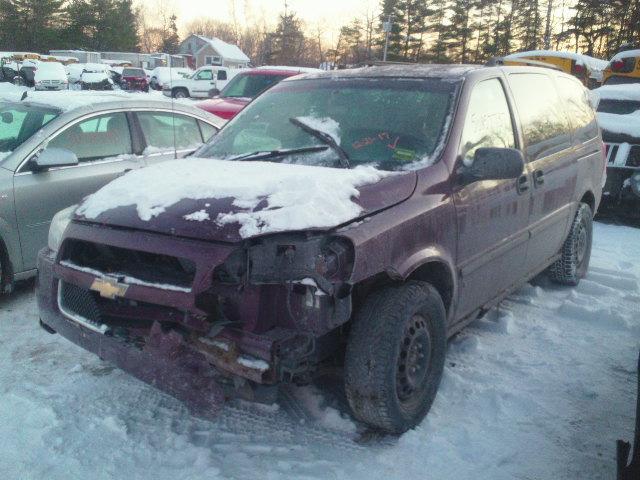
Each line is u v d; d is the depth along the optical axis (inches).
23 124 214.8
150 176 131.8
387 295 120.6
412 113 146.3
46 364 156.5
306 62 2933.1
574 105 215.8
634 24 1904.5
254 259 105.5
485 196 146.6
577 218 213.5
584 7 2036.2
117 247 114.3
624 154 311.0
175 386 110.7
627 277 235.5
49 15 2770.7
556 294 217.6
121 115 228.5
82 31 2945.4
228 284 107.8
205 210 110.5
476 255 146.9
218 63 2775.6
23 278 197.5
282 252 106.0
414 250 123.5
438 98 147.6
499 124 159.9
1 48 2746.1
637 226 329.7
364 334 117.3
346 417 134.0
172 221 110.0
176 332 110.2
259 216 106.4
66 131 209.9
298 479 113.3
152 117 238.7
